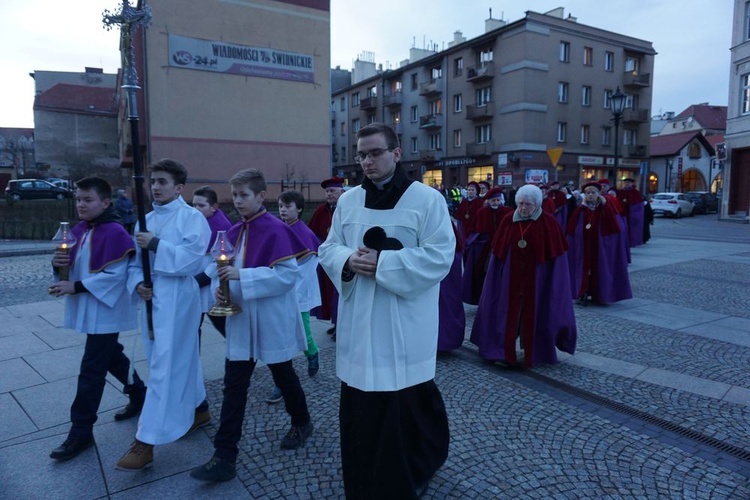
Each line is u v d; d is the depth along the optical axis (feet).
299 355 16.92
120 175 153.58
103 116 153.48
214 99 78.48
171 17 74.38
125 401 13.14
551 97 106.73
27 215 62.28
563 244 15.51
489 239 21.17
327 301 19.15
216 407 12.82
